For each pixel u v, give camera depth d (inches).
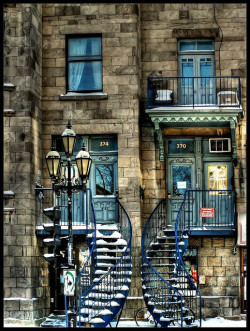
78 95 874.8
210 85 898.7
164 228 875.4
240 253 866.8
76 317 677.3
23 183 823.1
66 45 893.2
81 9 888.3
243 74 892.0
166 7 906.1
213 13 901.2
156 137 889.5
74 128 874.1
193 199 868.0
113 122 868.0
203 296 862.5
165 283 792.3
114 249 816.3
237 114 843.4
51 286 858.1
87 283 778.8
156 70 898.7
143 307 804.0
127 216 815.1
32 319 800.3
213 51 903.7
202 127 893.8
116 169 877.8
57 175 664.4
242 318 852.0
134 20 879.1
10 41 842.8
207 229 854.5
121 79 872.9
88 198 877.8
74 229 837.2
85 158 655.8
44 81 886.4
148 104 851.4
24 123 831.7
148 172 886.4
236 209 869.2
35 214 840.3
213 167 895.1
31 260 817.5
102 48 880.3
